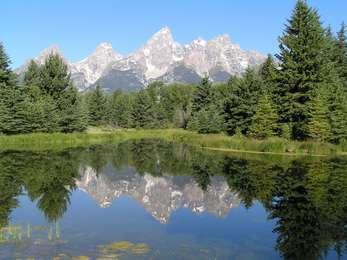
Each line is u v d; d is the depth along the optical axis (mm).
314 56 59562
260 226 20547
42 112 75500
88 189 30531
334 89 59938
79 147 63750
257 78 71312
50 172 36906
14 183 31109
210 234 19031
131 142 78250
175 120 128875
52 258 14695
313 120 55250
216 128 80250
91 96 118938
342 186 29703
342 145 54438
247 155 51375
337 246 16984
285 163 42750
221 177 35844
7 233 18188
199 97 103062
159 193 29766
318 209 23281
